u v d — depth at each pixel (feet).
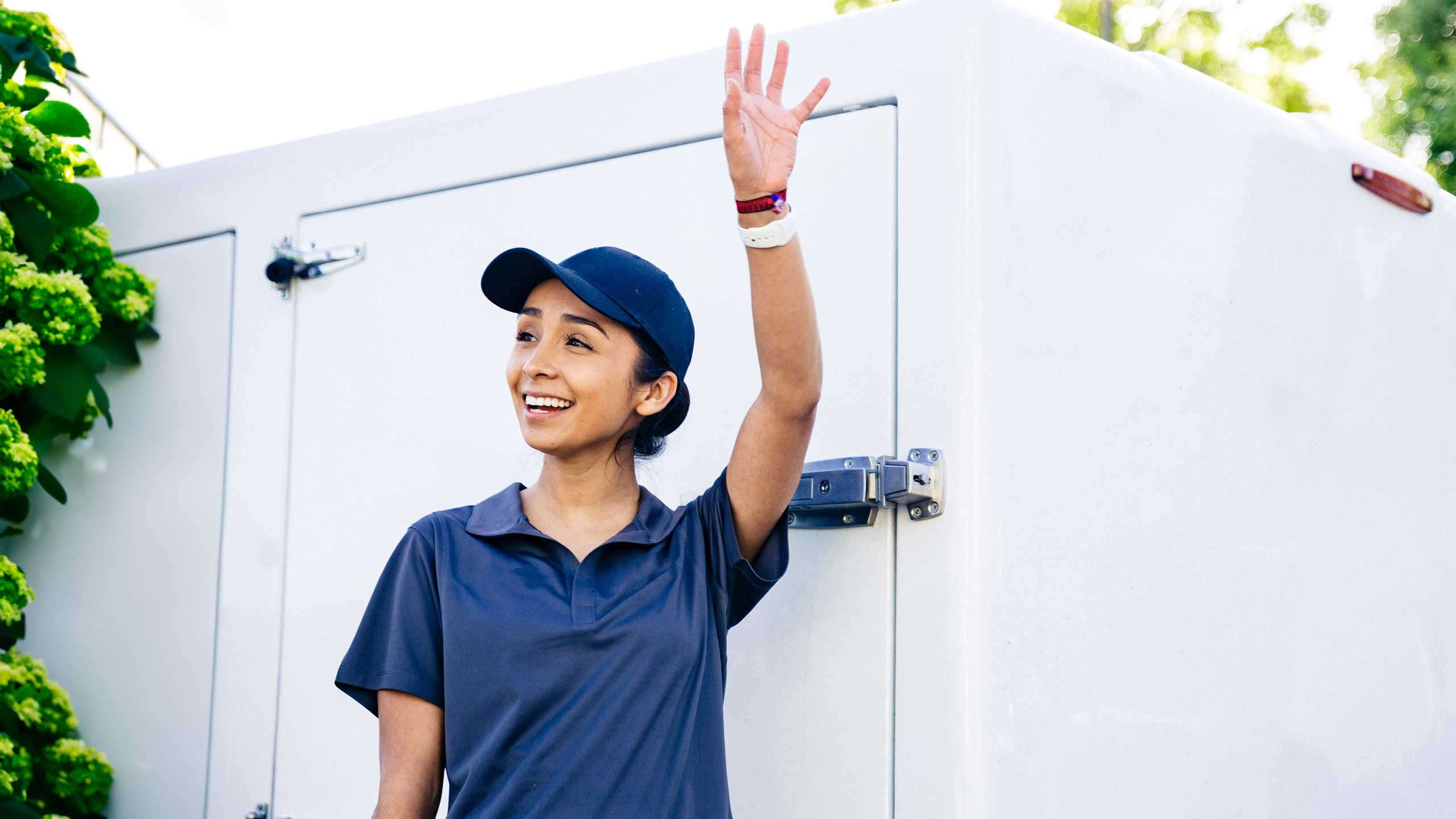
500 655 5.00
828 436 5.92
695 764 5.10
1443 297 8.82
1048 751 5.60
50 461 8.71
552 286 5.43
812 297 5.12
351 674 5.27
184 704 7.90
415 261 7.39
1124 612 6.06
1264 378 7.12
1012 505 5.58
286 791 7.38
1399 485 8.15
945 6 5.90
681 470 6.40
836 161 6.10
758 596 5.59
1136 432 6.25
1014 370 5.67
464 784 5.03
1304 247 7.55
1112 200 6.28
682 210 6.59
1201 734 6.40
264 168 8.09
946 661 5.48
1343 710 7.39
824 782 5.74
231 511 7.87
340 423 7.52
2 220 8.33
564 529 5.43
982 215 5.71
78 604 8.48
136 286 8.38
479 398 7.06
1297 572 7.16
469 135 7.31
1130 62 6.60
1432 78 31.37
